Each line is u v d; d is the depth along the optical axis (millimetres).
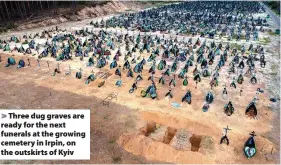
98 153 29094
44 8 110688
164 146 30000
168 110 38344
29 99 40875
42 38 78312
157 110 38125
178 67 55906
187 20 110688
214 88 46156
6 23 90188
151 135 33375
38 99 40938
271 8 157250
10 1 96875
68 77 49719
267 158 29438
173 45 70312
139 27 93375
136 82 46406
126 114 36875
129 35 84438
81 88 45156
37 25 94625
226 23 105875
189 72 53125
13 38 73875
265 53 67688
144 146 29969
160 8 150125
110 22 101000
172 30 92938
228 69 55438
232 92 44844
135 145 30250
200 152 30109
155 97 41500
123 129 33312
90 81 47625
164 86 46375
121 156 28828
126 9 145375
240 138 32562
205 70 51188
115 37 79062
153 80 48156
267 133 33875
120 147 30250
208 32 86500
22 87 45281
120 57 61781
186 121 35625
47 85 46156
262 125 35531
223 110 38938
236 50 66688
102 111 37500
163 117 36438
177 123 35562
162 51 67125
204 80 49469
